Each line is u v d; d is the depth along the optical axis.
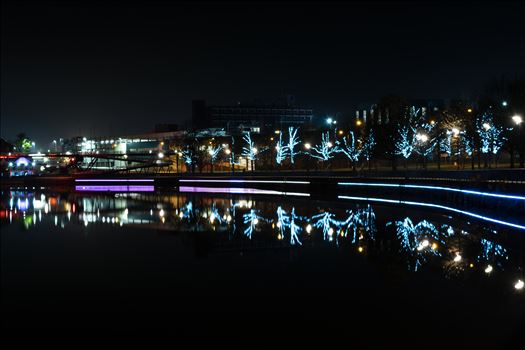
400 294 23.66
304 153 114.38
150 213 59.91
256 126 179.62
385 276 26.83
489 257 30.69
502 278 25.91
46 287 26.44
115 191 103.69
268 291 24.75
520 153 71.69
